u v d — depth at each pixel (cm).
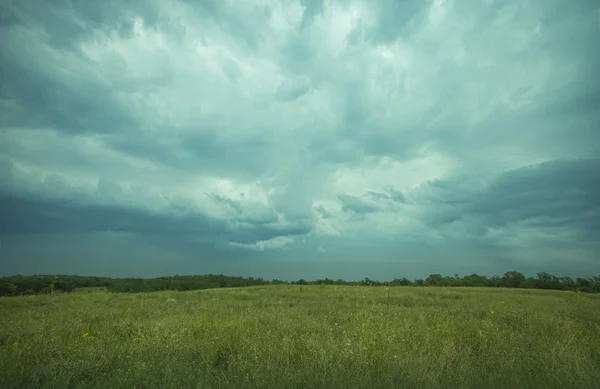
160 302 1617
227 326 810
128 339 729
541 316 1047
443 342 679
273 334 746
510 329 856
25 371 519
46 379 500
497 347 679
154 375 499
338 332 812
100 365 552
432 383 470
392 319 992
